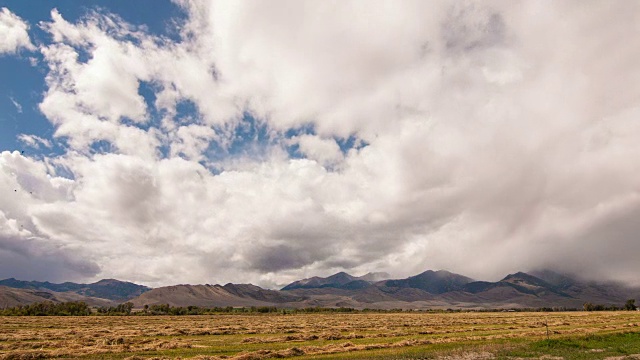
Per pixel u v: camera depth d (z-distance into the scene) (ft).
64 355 147.64
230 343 189.88
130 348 165.48
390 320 428.56
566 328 258.98
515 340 188.34
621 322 317.63
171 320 472.44
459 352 149.79
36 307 618.03
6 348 168.14
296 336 219.00
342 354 152.76
